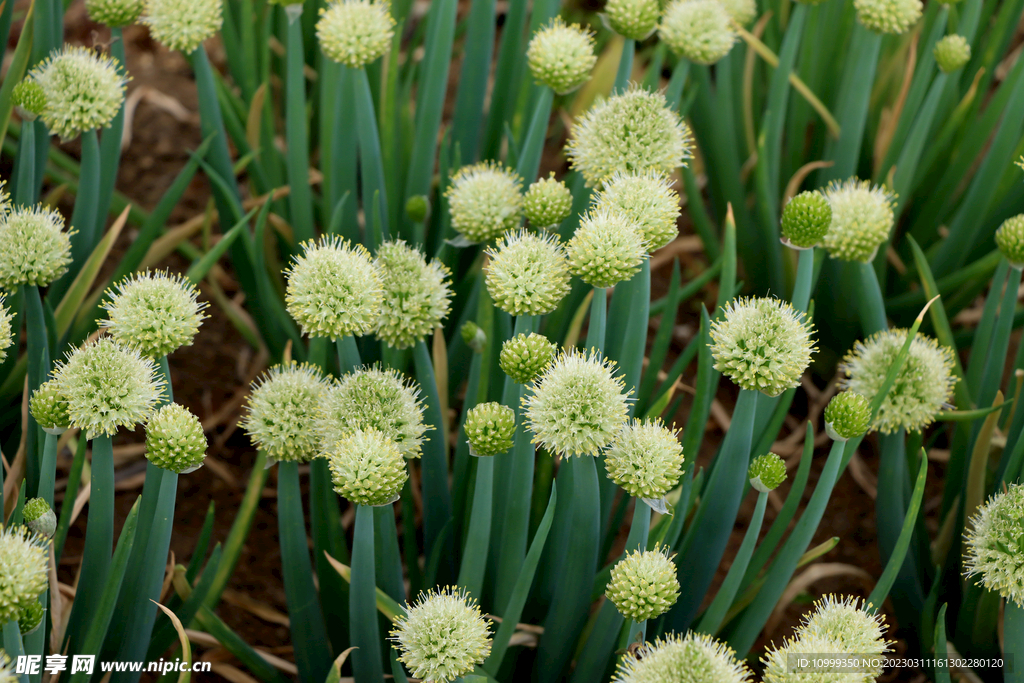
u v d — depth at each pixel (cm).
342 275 187
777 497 219
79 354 186
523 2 214
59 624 193
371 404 188
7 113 206
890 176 214
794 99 224
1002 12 218
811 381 226
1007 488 193
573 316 208
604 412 184
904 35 225
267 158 223
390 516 191
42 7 205
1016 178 214
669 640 185
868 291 201
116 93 201
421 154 212
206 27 206
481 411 185
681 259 250
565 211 193
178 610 195
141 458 218
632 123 192
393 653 189
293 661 207
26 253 191
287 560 194
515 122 215
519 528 190
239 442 221
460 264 214
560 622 193
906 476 202
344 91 207
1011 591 188
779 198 227
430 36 214
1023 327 218
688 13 203
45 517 185
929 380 196
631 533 188
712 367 198
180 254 236
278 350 217
